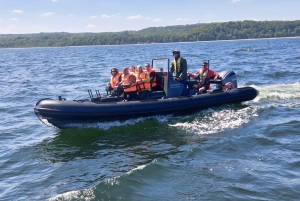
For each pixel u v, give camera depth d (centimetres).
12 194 575
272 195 536
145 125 909
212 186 571
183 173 621
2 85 1902
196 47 6762
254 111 1014
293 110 1011
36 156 740
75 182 612
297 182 568
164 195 555
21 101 1381
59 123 874
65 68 2966
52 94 1525
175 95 996
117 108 884
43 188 594
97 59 4144
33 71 2794
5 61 4606
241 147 733
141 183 591
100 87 1677
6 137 886
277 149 712
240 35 12225
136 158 705
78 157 726
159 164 652
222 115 979
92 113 863
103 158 714
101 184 586
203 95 1009
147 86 961
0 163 708
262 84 1504
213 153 709
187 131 858
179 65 1007
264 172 609
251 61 2767
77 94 1502
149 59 3697
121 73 977
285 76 1719
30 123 1012
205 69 1091
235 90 1070
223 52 4397
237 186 566
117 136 843
